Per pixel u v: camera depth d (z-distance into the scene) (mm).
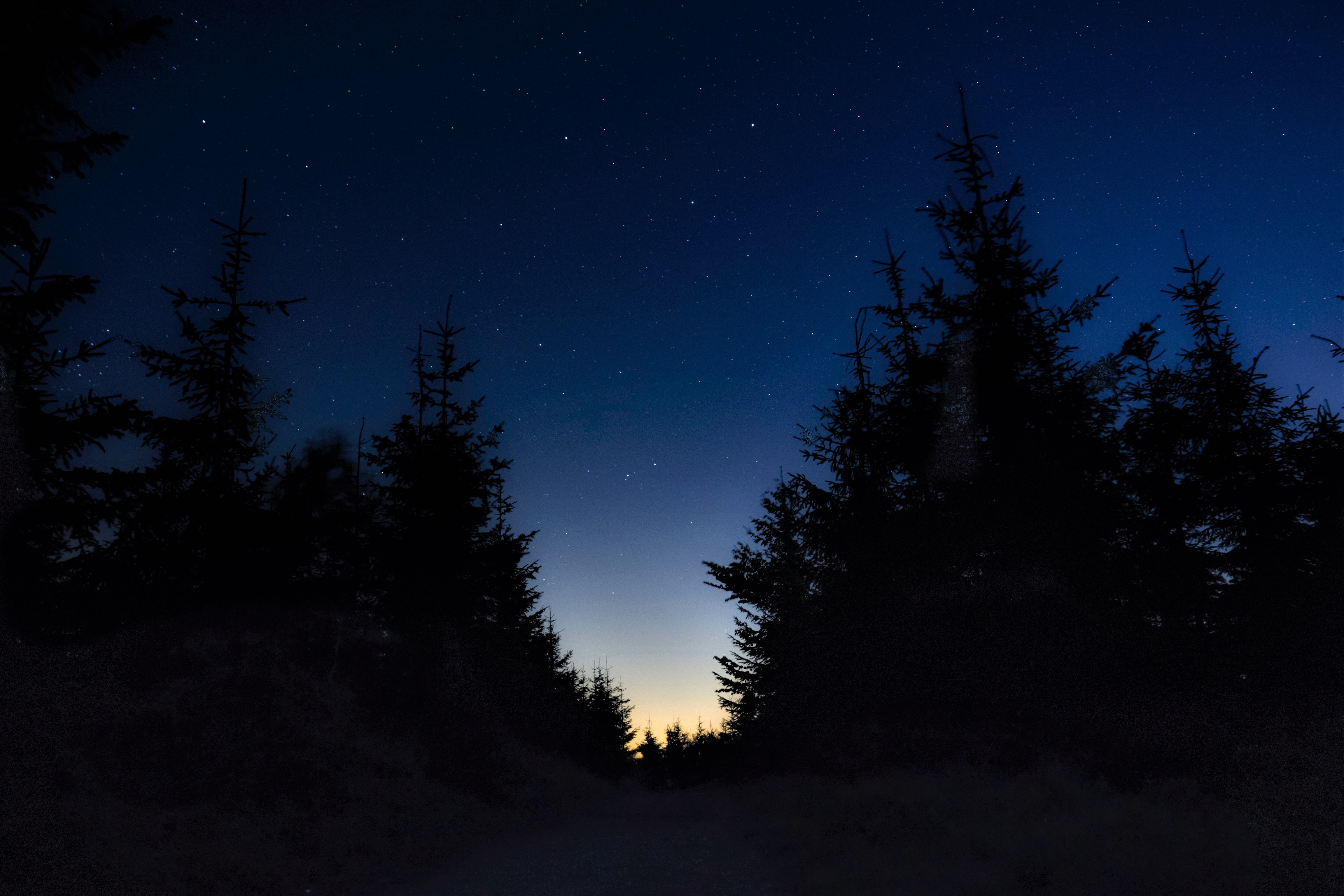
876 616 16203
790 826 11578
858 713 15945
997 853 8344
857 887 7855
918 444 16828
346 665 19969
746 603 23312
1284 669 13625
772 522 20469
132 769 10922
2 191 10016
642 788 27500
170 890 7859
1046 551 14375
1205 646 14453
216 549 16250
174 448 16156
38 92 9602
